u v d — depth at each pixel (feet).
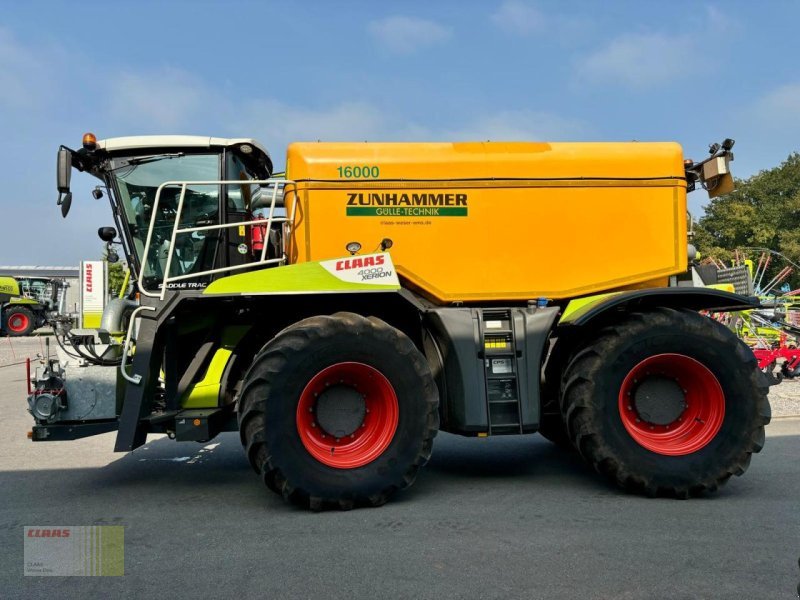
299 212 15.97
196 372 15.43
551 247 16.47
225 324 15.93
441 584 9.62
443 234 16.24
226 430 15.76
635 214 16.70
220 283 14.21
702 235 129.80
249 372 13.51
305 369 13.30
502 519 12.69
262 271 14.24
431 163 16.25
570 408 14.47
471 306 16.52
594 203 16.60
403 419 13.73
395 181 16.12
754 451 14.19
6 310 78.79
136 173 16.26
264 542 11.50
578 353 14.71
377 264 14.49
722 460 14.08
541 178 16.44
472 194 16.33
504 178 16.37
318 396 13.84
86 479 16.51
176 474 17.03
